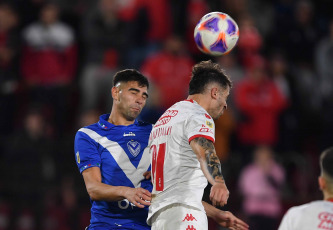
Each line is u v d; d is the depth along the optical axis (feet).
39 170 123.24
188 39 143.95
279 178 126.00
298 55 154.40
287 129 143.02
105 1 138.82
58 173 126.11
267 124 138.31
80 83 142.31
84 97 135.23
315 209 53.11
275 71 145.38
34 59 138.72
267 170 125.18
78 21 150.30
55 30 140.15
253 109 137.18
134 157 66.18
